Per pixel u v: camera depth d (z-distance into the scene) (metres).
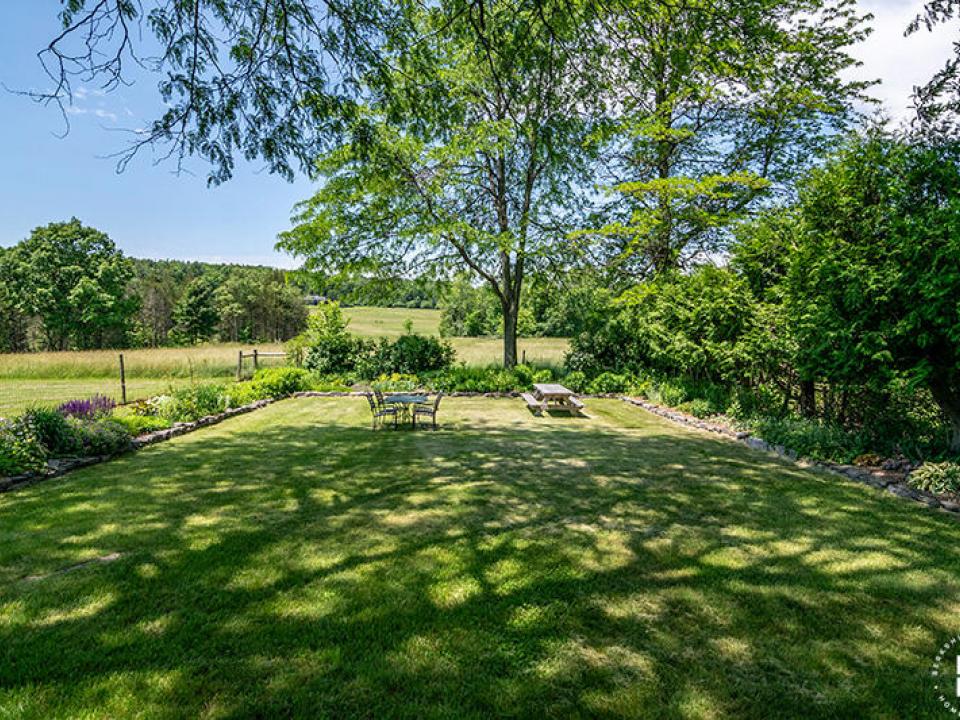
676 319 12.70
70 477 6.31
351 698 2.42
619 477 6.42
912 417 7.20
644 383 15.08
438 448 8.18
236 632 2.96
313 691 2.47
